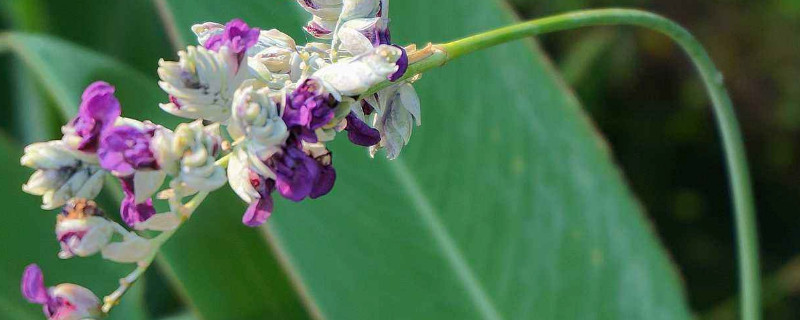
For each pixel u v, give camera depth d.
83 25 0.96
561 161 0.67
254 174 0.45
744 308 0.63
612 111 1.33
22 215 0.73
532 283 0.67
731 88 1.28
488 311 0.67
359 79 0.45
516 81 0.66
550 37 1.29
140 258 0.45
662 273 0.66
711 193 1.33
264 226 0.64
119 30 0.97
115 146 0.44
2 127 0.96
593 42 1.21
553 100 0.66
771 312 1.23
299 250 0.65
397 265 0.67
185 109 0.45
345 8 0.48
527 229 0.67
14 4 0.94
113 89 0.44
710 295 1.28
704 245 1.31
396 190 0.67
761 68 1.25
